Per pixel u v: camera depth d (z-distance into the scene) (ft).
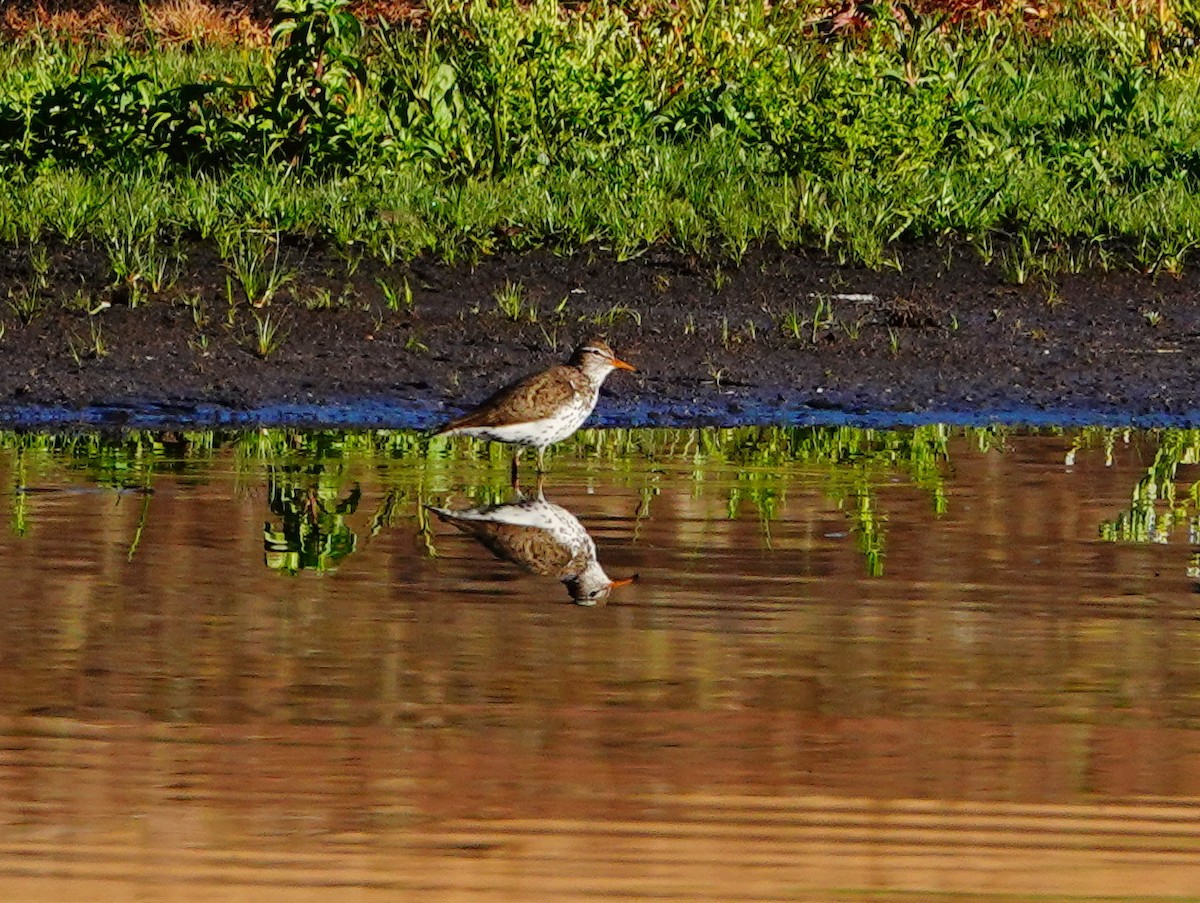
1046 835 21.76
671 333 55.93
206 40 93.86
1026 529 36.96
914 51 74.49
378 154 68.85
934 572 33.63
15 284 57.41
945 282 61.21
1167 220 64.69
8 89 73.36
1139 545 35.76
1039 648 29.09
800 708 26.13
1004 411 50.42
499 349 54.34
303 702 26.20
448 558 34.30
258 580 32.58
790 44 83.46
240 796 22.71
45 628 29.45
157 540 35.29
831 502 39.24
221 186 65.72
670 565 33.91
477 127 71.15
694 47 78.95
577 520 37.40
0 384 50.19
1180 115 79.10
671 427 48.44
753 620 30.40
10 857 20.83
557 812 22.38
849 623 30.27
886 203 65.72
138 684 26.84
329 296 57.98
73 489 39.63
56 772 23.47
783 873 20.58
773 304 58.85
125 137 68.95
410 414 49.32
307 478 41.24
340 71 70.64
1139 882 20.44
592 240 63.57
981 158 71.15
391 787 23.07
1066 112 78.59
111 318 55.16
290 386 51.03
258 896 19.81
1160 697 26.78
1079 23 95.20
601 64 74.49
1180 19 91.50
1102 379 53.01
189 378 51.26
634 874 20.56
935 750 24.62
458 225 63.46
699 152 72.28
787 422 49.06
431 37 76.54
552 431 41.27
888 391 51.88
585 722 25.48
